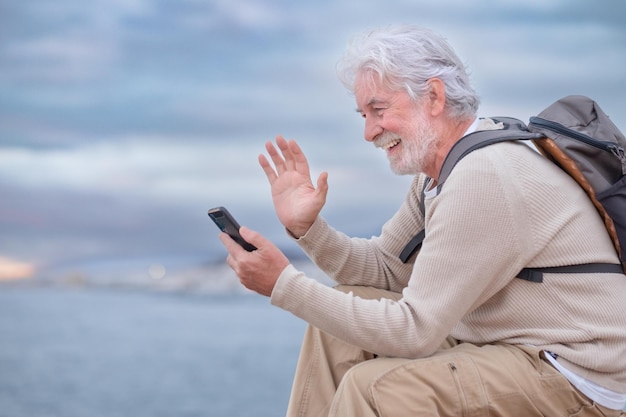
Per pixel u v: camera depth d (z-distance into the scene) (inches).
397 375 84.6
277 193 104.7
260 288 90.2
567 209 87.7
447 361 86.0
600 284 87.0
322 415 94.6
